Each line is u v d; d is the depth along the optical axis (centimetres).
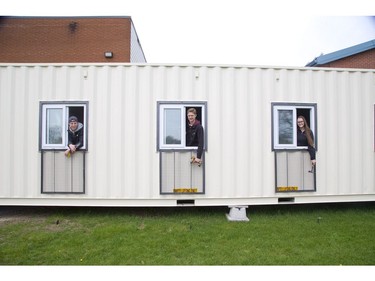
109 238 378
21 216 491
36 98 459
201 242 364
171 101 459
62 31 1158
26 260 315
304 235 388
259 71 471
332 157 483
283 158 473
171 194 456
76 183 457
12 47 1150
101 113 459
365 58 1103
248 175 466
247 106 468
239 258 318
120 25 1160
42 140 457
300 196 478
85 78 459
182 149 458
